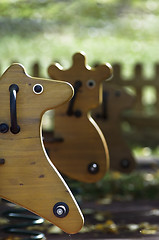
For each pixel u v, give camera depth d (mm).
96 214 5059
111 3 17031
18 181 2805
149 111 12969
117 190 6152
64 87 2799
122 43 20531
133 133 11438
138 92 11734
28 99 2818
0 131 2820
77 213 2762
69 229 2762
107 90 5242
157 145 10938
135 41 20797
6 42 18953
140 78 11648
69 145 4137
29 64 17500
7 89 2828
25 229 4430
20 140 2814
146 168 7375
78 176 4129
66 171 4141
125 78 11641
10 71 2834
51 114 12578
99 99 4051
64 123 4148
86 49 19562
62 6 12984
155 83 11648
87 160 4105
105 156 4078
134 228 4512
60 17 14086
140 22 21828
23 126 2818
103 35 21141
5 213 4262
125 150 5207
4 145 2818
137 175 6660
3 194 2809
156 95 11727
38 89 2807
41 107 2809
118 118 5234
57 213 2764
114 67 11594
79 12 14906
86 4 15289
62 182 2785
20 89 2824
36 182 2795
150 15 22469
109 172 6793
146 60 19000
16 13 9711
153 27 21797
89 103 4070
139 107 11836
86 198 5852
